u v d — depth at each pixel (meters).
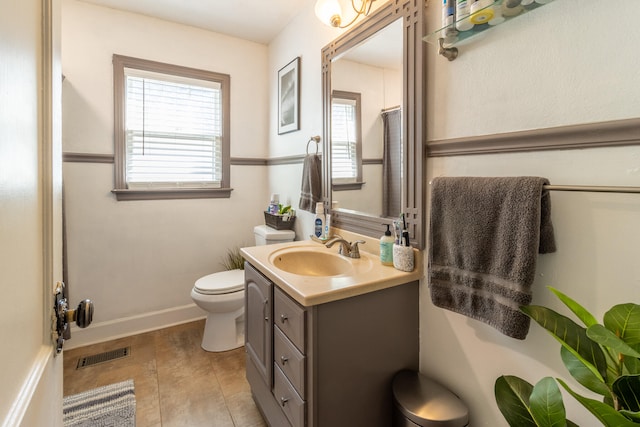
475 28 1.02
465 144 1.10
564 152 0.87
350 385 1.15
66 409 1.61
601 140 0.79
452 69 1.14
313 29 2.05
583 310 0.66
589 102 0.81
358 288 1.13
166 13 2.29
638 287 0.76
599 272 0.82
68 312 0.66
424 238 1.26
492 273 0.94
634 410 0.57
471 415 1.13
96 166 2.23
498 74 1.00
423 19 1.21
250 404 1.67
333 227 1.84
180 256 2.56
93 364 2.01
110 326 2.33
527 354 0.96
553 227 0.89
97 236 2.26
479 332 1.09
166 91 2.44
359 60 1.58
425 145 1.24
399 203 1.36
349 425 1.16
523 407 0.78
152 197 2.43
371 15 1.47
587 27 0.81
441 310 1.22
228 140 2.67
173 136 2.49
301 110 2.22
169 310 2.53
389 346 1.24
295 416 1.15
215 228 2.68
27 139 0.48
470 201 0.99
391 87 1.38
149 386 1.80
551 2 0.87
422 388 1.18
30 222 0.49
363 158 1.57
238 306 2.14
